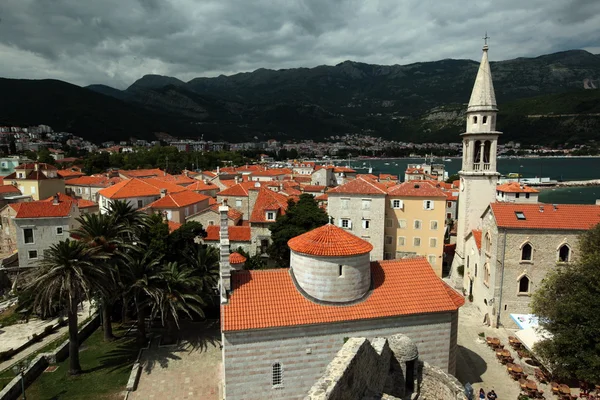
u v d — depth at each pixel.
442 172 192.50
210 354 42.41
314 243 33.38
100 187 129.50
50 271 36.59
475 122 64.12
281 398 31.19
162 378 37.78
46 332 50.75
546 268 47.91
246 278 33.69
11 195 102.19
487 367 39.91
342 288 32.53
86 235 42.59
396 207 74.06
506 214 49.28
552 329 35.47
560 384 35.81
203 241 70.75
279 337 30.58
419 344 33.81
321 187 121.06
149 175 150.12
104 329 46.97
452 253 82.44
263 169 177.12
